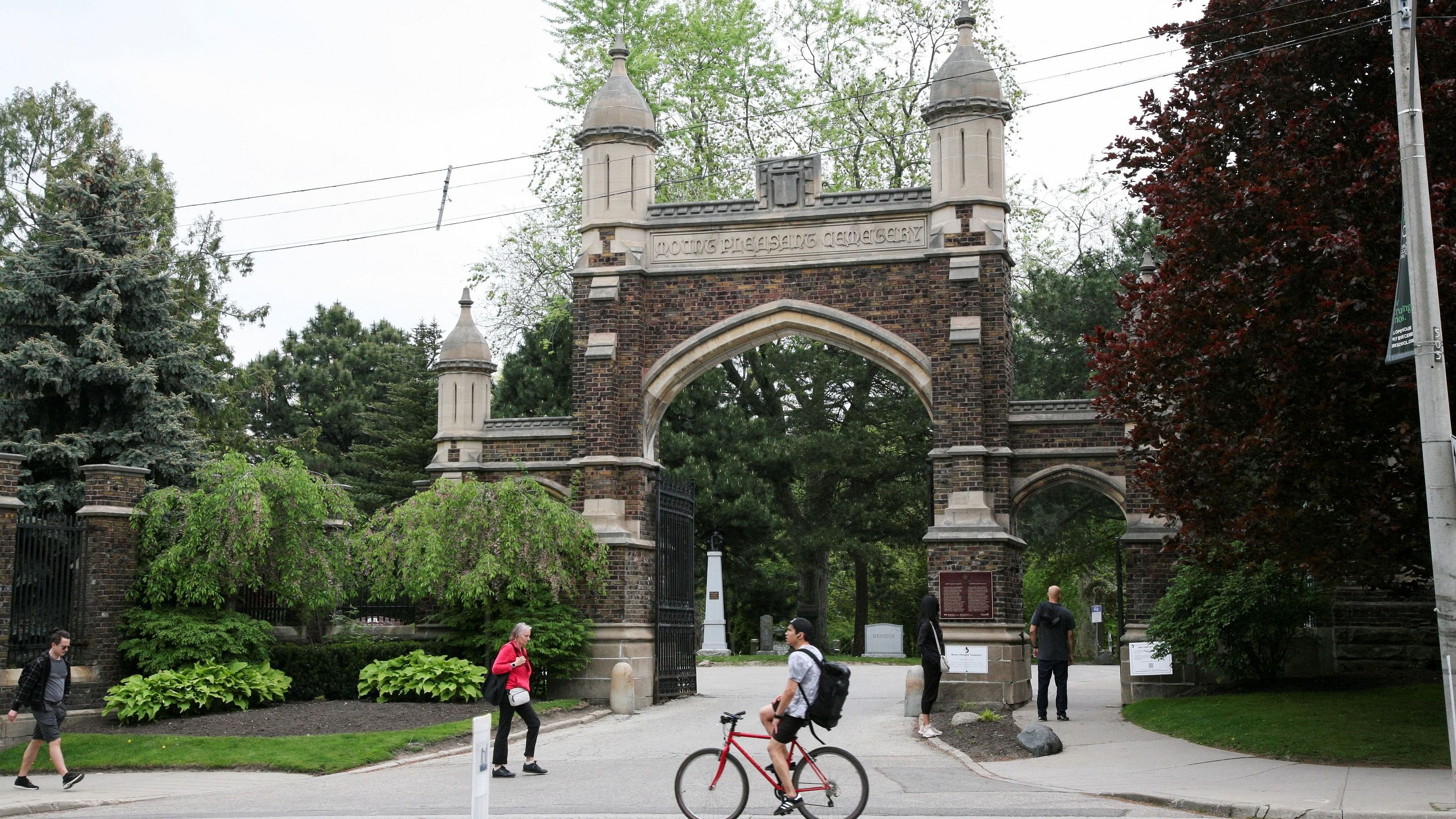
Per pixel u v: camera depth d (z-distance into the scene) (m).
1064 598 53.09
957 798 13.47
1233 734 16.98
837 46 38.78
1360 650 22.16
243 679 21.53
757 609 46.84
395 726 19.67
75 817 13.73
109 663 21.56
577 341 25.45
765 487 42.03
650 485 25.39
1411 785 13.05
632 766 16.77
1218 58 17.66
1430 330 12.28
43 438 28.97
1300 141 15.25
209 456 29.72
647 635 24.69
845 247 24.62
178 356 30.05
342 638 25.33
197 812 13.72
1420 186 12.44
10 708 19.34
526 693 16.08
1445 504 12.10
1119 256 41.03
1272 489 15.02
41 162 41.34
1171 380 16.31
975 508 22.94
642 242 25.44
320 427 58.59
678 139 38.00
